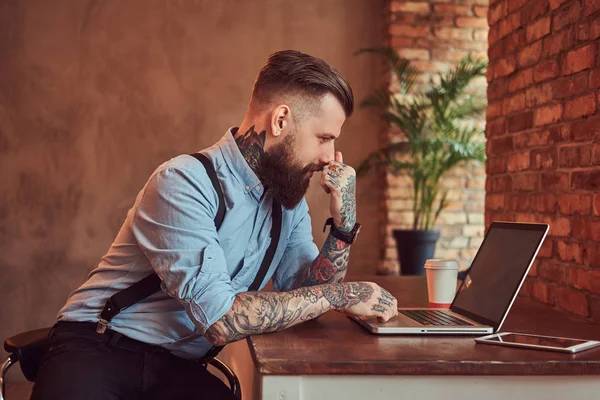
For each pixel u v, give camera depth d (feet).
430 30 15.47
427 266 6.33
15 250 15.48
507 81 8.34
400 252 14.65
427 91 15.43
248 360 6.01
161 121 15.71
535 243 5.09
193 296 4.58
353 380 4.06
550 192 7.16
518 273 5.09
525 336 4.75
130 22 15.65
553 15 7.08
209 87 15.81
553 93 7.08
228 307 4.58
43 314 15.53
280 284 5.93
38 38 15.46
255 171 5.17
